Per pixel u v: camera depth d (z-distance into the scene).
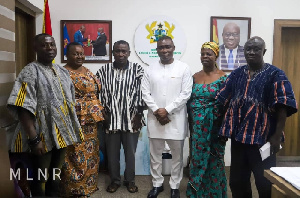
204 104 2.14
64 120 1.72
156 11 3.14
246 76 1.75
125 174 2.60
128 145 2.53
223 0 3.19
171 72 2.30
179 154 2.37
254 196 2.40
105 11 3.09
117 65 2.49
